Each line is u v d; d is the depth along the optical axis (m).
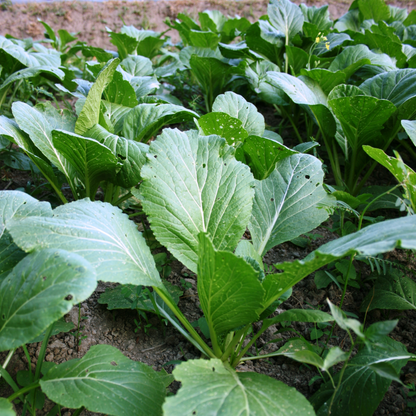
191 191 0.57
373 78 0.95
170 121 0.84
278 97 1.11
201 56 1.15
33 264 0.43
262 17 1.63
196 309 0.65
